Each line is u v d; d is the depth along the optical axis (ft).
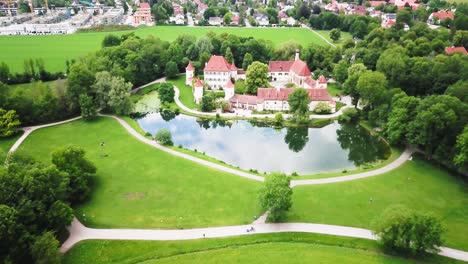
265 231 301.84
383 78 522.47
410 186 367.04
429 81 556.51
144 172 392.47
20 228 251.60
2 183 268.21
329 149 474.08
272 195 304.30
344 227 305.53
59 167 337.11
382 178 381.60
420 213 273.95
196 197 348.59
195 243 288.51
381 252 278.05
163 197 348.79
